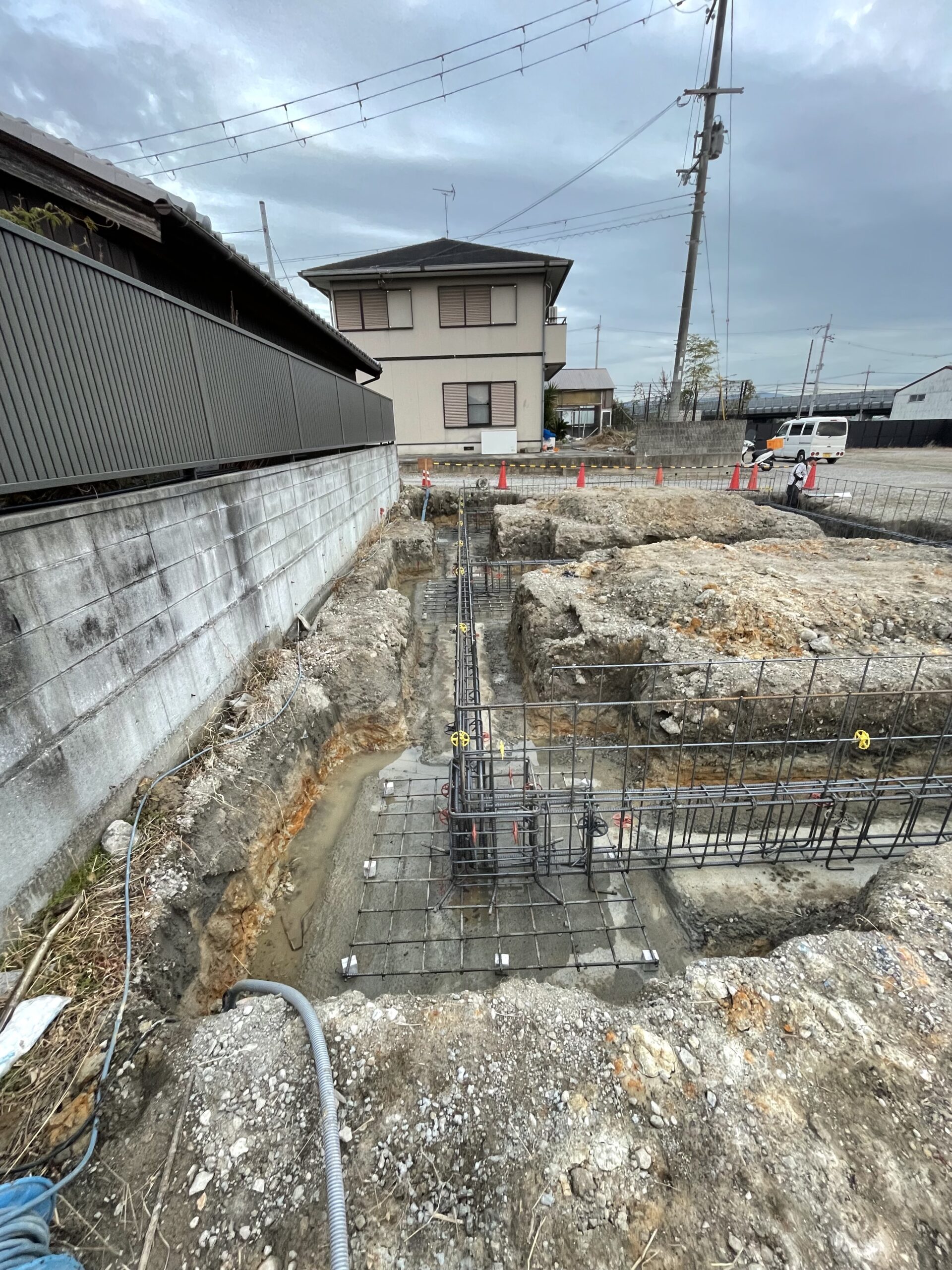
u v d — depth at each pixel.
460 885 3.77
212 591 4.11
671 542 8.98
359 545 9.22
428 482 14.59
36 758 2.39
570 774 4.99
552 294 21.62
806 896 3.79
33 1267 1.47
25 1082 1.96
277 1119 1.97
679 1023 2.31
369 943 3.47
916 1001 2.38
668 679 5.00
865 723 4.62
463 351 19.23
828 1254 1.67
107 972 2.32
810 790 3.93
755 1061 2.17
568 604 6.66
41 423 2.48
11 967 2.23
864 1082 2.11
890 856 4.03
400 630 6.55
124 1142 1.89
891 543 8.77
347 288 18.55
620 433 30.45
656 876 4.00
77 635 2.66
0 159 4.20
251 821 3.62
